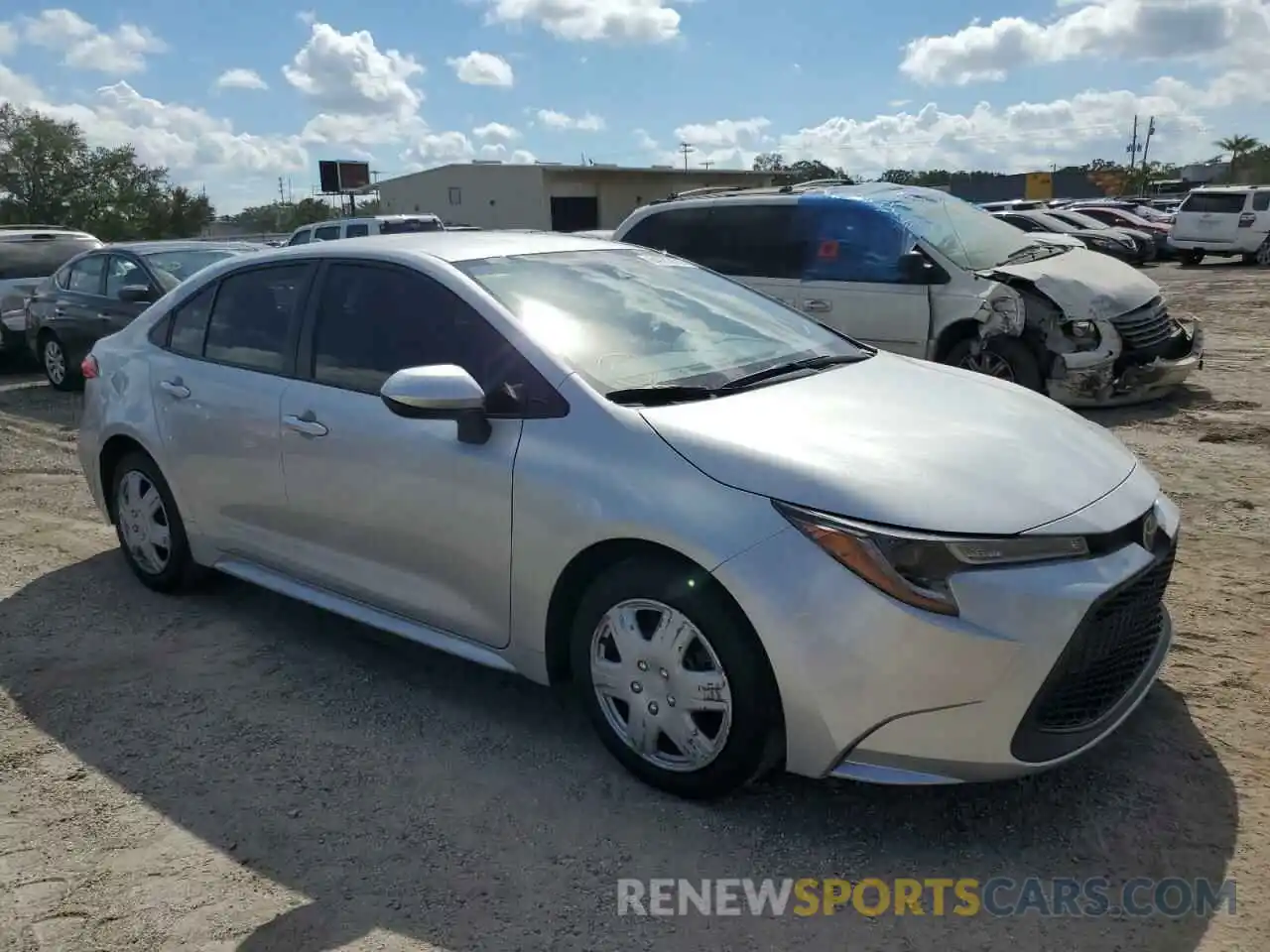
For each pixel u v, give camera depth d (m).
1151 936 2.59
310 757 3.53
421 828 3.10
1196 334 8.81
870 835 3.02
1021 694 2.72
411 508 3.63
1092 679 2.91
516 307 3.64
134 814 3.21
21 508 6.68
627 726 3.25
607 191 49.16
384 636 4.55
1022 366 8.24
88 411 5.18
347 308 4.04
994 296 8.10
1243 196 26.36
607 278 4.12
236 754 3.56
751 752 2.96
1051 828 3.02
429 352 3.73
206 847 3.04
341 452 3.84
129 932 2.68
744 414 3.23
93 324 10.88
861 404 3.41
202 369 4.55
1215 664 3.94
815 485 2.86
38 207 61.66
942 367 4.18
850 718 2.77
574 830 3.07
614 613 3.19
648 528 2.99
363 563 3.90
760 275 9.34
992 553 2.75
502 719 3.76
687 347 3.76
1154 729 3.51
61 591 5.14
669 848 2.98
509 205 47.75
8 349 13.07
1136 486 3.21
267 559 4.34
